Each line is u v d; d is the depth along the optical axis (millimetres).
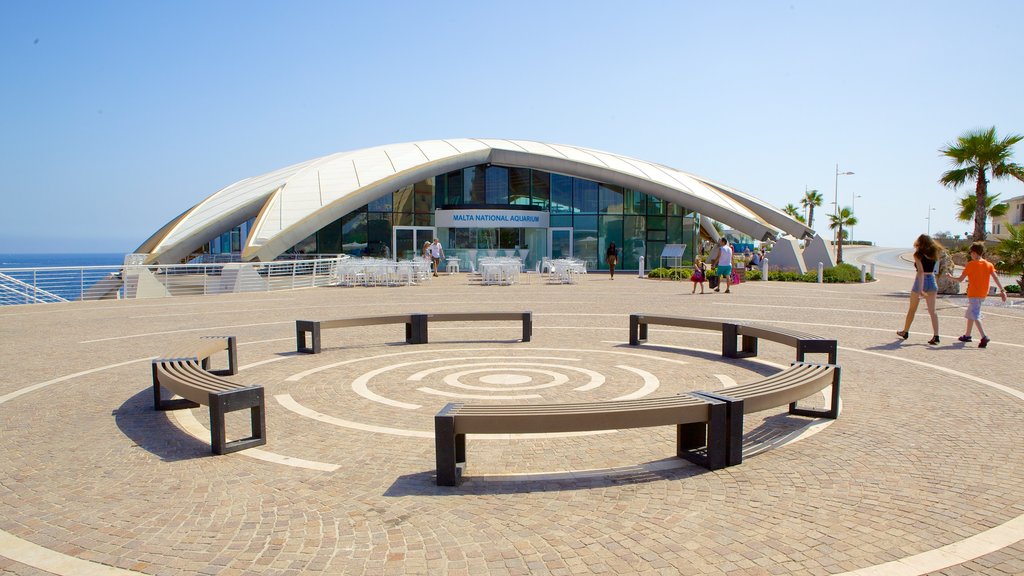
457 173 38625
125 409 6910
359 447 5562
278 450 5484
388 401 7215
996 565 3414
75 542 3766
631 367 9156
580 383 8094
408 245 37188
